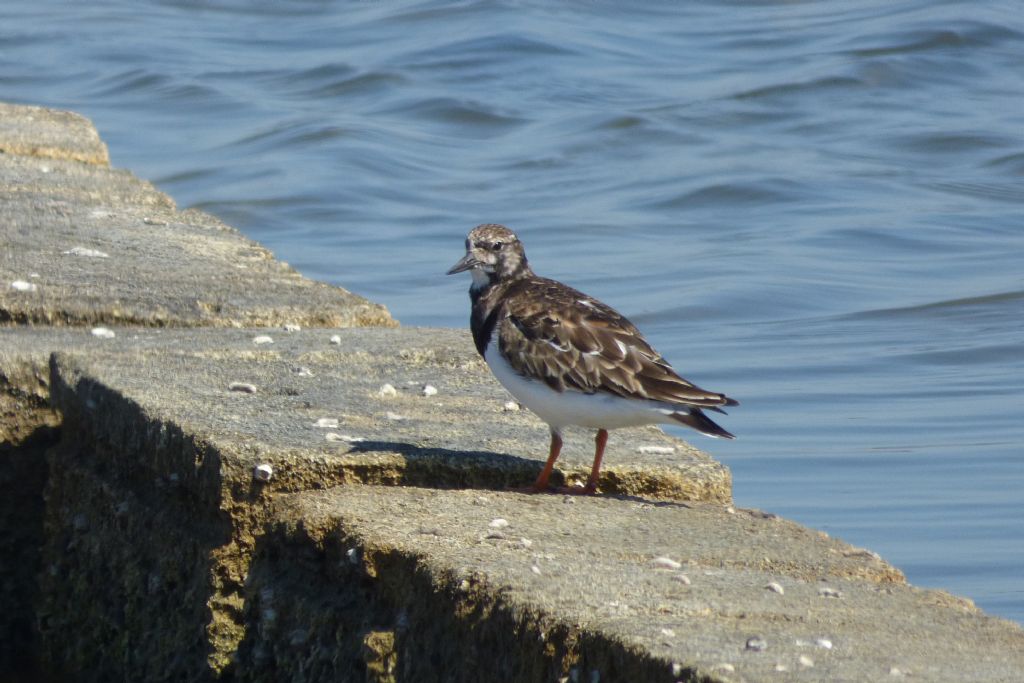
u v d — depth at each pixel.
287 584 7.46
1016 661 5.75
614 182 26.66
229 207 24.20
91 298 10.98
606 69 34.59
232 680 7.74
